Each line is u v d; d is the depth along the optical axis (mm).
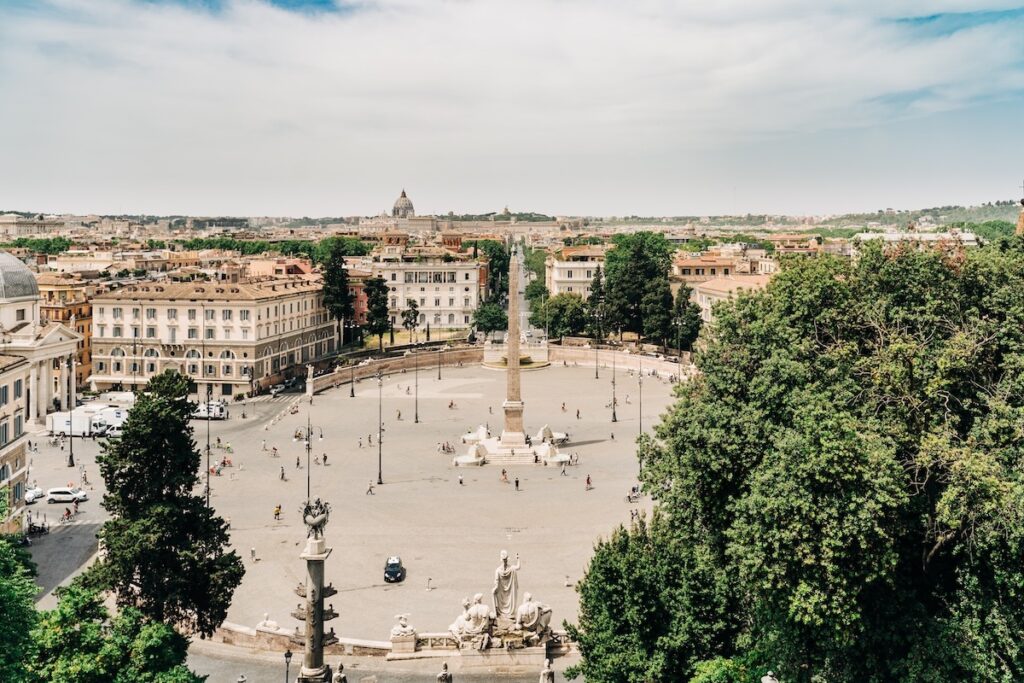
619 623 49281
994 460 44250
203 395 172000
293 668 59031
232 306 170250
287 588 75312
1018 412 46469
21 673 39094
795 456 44844
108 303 172500
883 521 44969
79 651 43000
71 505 100312
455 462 119938
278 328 182375
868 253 61812
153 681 43719
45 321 153750
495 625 60188
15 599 39031
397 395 173250
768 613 47031
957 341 50281
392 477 112938
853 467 43219
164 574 57312
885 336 54969
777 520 44375
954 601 46906
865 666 45844
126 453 57312
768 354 55188
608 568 50406
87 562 81625
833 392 50969
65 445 129500
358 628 66750
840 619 43000
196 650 62094
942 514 43094
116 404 155875
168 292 174500
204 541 59219
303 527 91688
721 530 51469
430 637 61625
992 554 43656
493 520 94250
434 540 87625
